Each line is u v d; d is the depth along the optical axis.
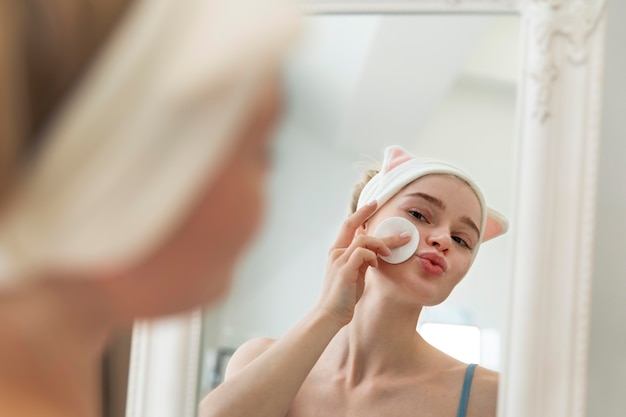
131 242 0.27
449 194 1.03
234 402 1.04
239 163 0.33
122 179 0.27
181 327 1.07
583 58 1.06
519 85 1.06
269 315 1.05
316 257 1.04
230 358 1.05
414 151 1.04
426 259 1.02
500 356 1.02
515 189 1.04
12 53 0.27
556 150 1.04
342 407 1.03
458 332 1.02
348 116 1.06
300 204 1.05
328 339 1.03
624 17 1.10
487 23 1.07
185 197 0.27
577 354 1.01
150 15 0.28
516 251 1.03
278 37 0.28
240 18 0.28
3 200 0.28
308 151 1.06
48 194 0.27
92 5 0.30
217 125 0.28
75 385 0.34
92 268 0.29
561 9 1.06
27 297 0.31
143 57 0.27
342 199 1.04
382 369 1.03
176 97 0.27
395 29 1.07
